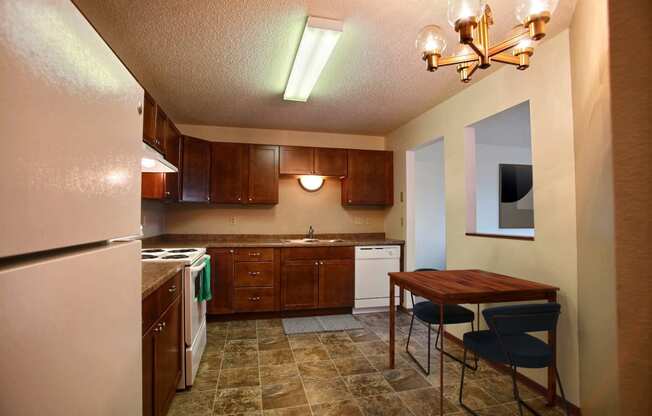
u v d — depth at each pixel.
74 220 0.53
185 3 1.70
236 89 2.86
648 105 1.17
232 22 1.88
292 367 2.43
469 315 2.33
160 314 1.60
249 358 2.59
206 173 3.72
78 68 0.54
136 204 0.82
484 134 4.15
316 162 4.11
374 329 3.29
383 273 3.94
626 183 1.20
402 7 1.74
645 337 1.18
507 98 2.39
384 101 3.16
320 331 3.23
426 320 2.33
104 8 1.74
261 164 3.94
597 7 1.34
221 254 3.51
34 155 0.43
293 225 4.32
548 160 2.06
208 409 1.89
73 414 0.51
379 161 4.31
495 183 4.97
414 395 2.05
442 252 5.46
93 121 0.59
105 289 0.63
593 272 1.53
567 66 1.94
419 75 2.58
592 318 1.55
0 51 0.38
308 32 1.90
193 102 3.19
